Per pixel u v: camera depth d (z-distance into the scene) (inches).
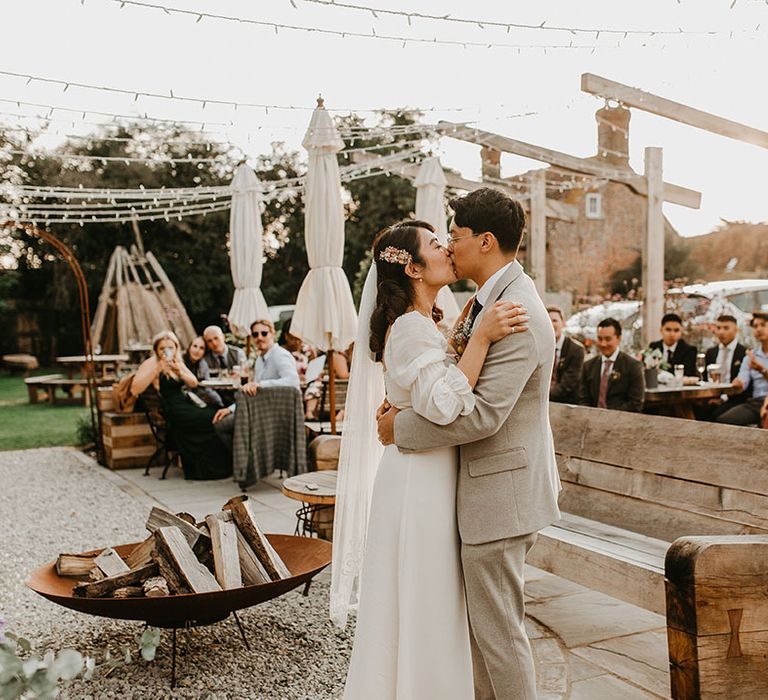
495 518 82.8
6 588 167.6
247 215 349.1
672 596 89.3
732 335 300.2
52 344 967.6
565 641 130.3
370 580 88.7
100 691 113.6
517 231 86.9
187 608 110.4
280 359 272.7
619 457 143.9
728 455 123.3
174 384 287.7
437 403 79.4
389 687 87.3
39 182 871.7
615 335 245.1
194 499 253.8
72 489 274.5
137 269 866.1
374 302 106.3
